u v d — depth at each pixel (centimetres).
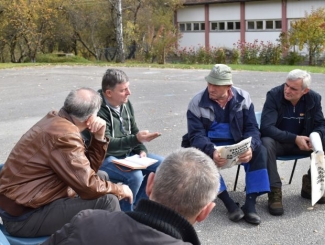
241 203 512
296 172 609
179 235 187
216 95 480
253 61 2830
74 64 2411
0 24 3369
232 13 3906
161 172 197
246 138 478
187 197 191
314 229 453
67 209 332
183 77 1692
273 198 488
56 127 332
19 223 331
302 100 515
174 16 4203
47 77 1781
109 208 339
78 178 325
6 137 835
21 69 2155
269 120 509
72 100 353
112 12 3547
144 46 3234
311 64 2745
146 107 1085
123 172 433
